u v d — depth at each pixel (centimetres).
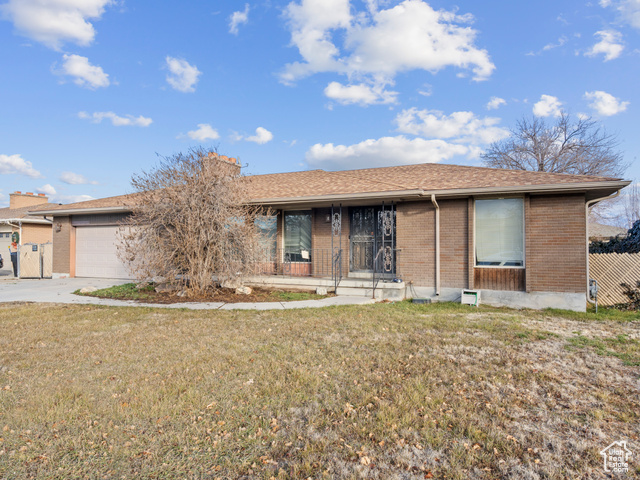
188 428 352
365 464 299
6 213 2216
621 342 623
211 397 416
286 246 1302
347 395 421
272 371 492
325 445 324
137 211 1104
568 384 452
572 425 358
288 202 1127
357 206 1200
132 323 760
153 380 463
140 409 386
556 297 927
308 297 1058
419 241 1069
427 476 284
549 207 937
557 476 282
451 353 565
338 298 1041
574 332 688
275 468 297
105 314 845
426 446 326
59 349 587
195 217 1042
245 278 1117
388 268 1154
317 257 1240
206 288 1087
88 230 1534
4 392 428
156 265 1046
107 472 290
